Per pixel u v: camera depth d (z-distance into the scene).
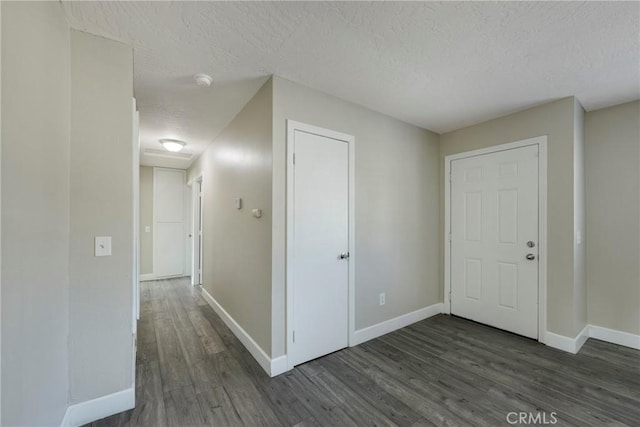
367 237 2.81
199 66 2.04
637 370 2.21
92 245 1.67
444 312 3.55
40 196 1.23
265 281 2.25
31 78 1.13
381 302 2.92
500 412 1.74
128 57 1.78
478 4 1.44
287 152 2.23
